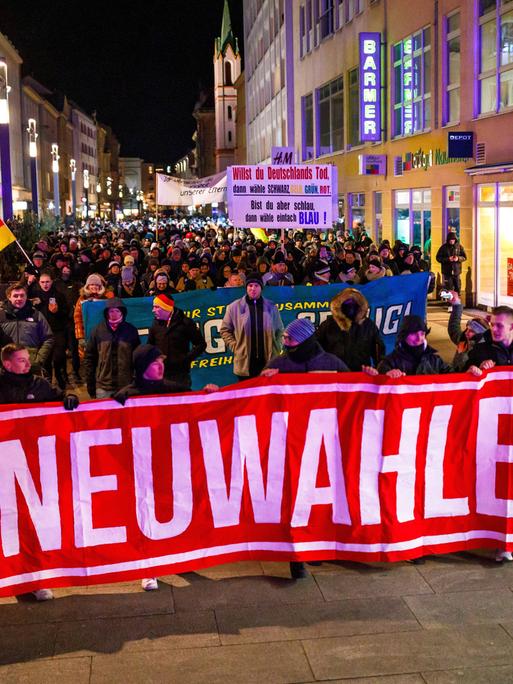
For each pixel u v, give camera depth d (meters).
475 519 6.32
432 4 22.36
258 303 8.83
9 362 6.16
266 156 58.19
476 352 6.71
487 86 19.53
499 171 18.58
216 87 126.56
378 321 10.74
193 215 100.00
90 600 5.87
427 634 5.30
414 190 24.77
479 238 20.38
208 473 6.04
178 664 5.00
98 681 4.84
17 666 5.00
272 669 4.93
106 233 40.19
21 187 78.62
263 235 25.95
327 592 5.91
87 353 8.64
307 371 6.51
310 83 38.59
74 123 123.12
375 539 6.17
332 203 12.94
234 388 6.02
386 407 6.12
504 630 5.34
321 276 11.58
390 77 26.25
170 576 6.25
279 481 6.12
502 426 6.25
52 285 11.98
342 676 4.85
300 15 40.22
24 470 5.79
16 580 5.80
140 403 5.91
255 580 6.15
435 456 6.22
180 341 8.57
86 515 5.88
